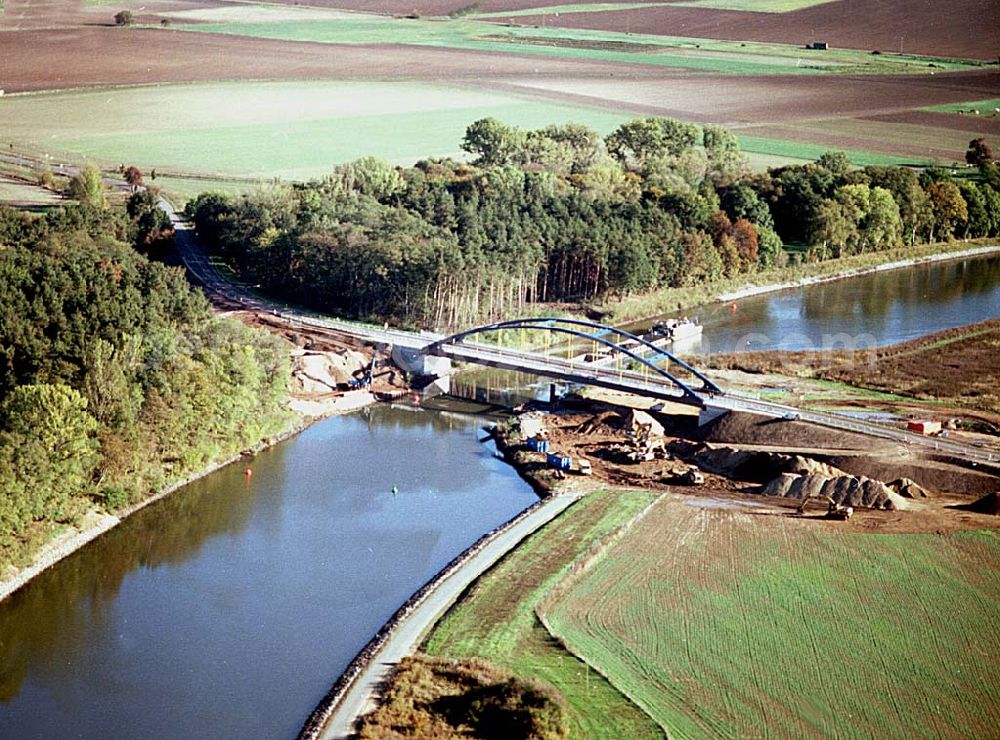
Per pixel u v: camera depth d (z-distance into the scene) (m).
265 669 171.62
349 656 175.00
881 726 155.12
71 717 160.00
